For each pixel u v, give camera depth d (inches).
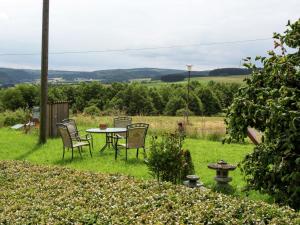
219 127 765.3
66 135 474.9
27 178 261.3
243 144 622.2
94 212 180.4
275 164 249.8
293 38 263.4
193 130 716.7
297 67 259.8
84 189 223.9
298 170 239.3
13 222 175.0
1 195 224.1
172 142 340.8
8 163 309.3
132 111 2198.6
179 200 192.9
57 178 256.4
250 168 267.7
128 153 524.7
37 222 174.9
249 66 273.7
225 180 330.6
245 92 262.1
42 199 210.8
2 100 2063.2
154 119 1061.1
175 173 333.4
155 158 330.6
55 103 676.1
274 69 256.5
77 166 439.2
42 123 605.3
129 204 191.5
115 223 166.4
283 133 239.8
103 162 462.0
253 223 163.8
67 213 181.0
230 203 185.0
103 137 685.9
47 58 602.2
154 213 174.4
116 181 241.0
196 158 495.2
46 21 605.3
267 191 261.1
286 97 233.5
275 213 171.5
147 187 224.4
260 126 263.7
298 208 243.1
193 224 162.4
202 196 199.3
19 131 776.9
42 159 483.8
